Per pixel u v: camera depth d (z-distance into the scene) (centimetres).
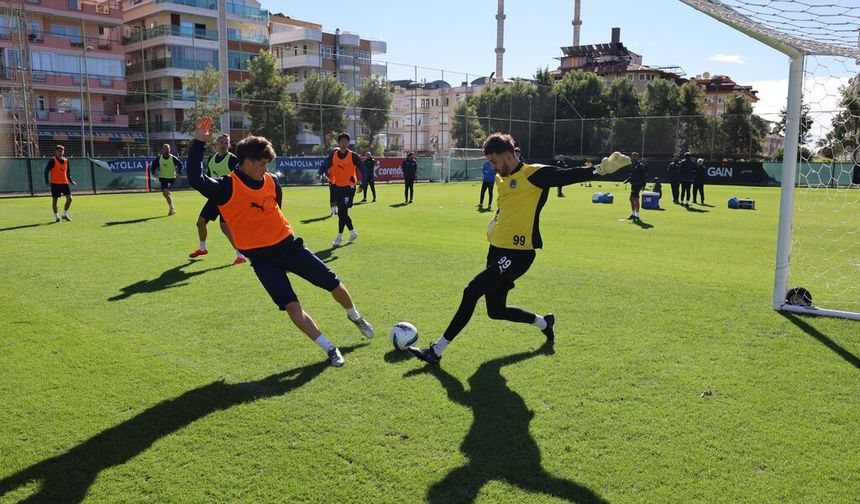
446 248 994
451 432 352
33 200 1905
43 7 3712
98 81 3847
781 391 411
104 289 699
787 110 600
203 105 3381
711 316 595
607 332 542
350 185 1019
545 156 4181
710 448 334
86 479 304
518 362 467
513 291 696
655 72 6919
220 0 3108
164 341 516
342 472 310
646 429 356
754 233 1244
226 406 388
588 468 314
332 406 388
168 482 302
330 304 636
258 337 528
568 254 952
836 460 322
